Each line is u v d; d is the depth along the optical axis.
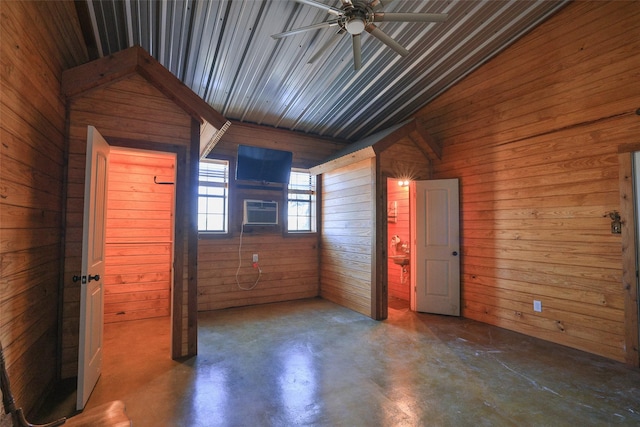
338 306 4.89
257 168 4.93
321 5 2.44
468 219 4.34
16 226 1.82
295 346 3.29
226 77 4.00
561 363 2.89
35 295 2.12
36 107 2.07
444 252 4.46
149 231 4.33
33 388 2.09
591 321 3.12
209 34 3.29
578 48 3.26
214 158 4.86
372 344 3.35
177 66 3.71
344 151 5.23
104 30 3.15
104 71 2.64
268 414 2.12
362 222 4.50
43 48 2.16
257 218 5.00
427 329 3.83
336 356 3.04
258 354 3.08
